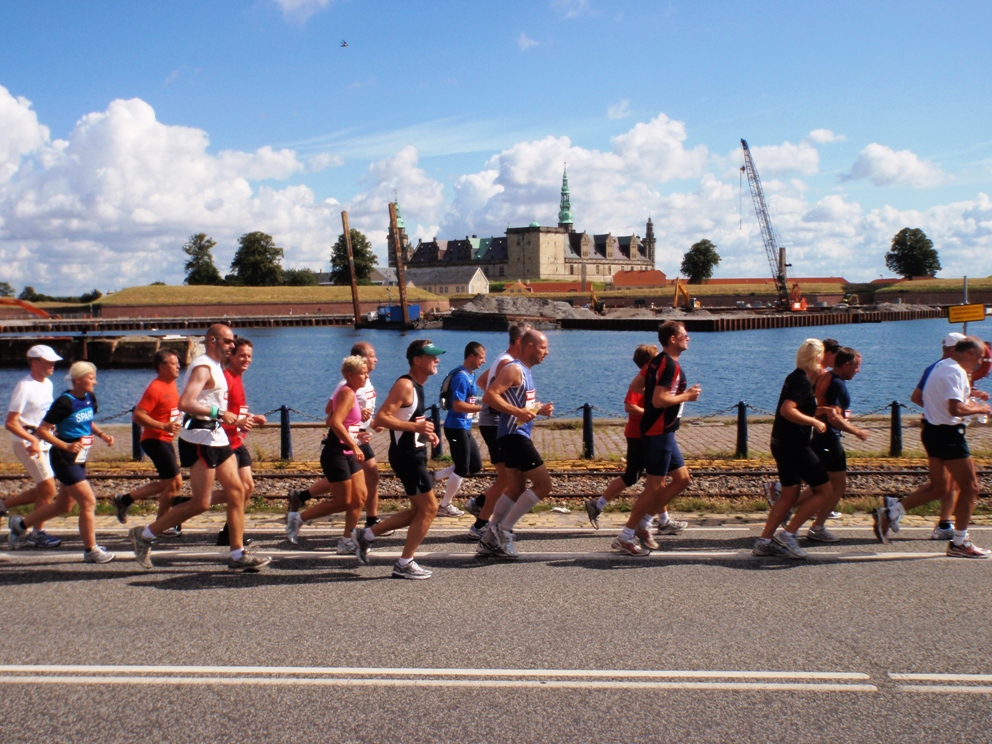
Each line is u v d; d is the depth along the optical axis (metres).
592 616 5.54
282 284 161.50
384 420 6.40
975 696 4.29
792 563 6.89
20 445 7.51
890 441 14.52
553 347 74.94
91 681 4.51
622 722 4.03
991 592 6.00
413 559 6.58
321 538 8.05
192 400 6.43
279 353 72.50
